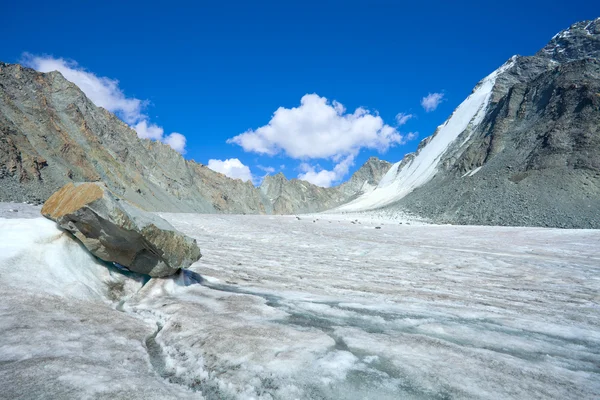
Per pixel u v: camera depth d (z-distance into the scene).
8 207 37.75
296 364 6.32
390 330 8.60
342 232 48.75
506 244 34.31
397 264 21.44
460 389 5.70
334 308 10.50
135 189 138.88
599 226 55.75
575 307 11.77
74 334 6.75
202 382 5.81
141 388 5.10
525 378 6.17
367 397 5.43
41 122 114.88
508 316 10.44
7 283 7.89
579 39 159.25
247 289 12.84
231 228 45.91
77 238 10.43
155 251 10.86
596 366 6.93
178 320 8.48
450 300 12.38
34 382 4.80
